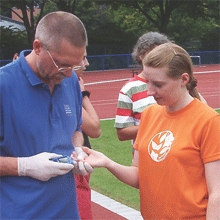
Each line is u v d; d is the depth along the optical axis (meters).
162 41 4.07
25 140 2.81
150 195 2.87
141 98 4.32
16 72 2.84
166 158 2.76
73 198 3.05
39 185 2.83
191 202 2.72
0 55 35.81
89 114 4.01
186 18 42.59
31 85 2.82
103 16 41.38
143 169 2.91
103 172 7.54
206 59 38.47
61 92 3.01
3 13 46.38
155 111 2.97
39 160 2.75
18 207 2.81
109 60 35.66
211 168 2.68
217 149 2.68
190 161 2.71
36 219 2.84
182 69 2.73
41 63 2.75
